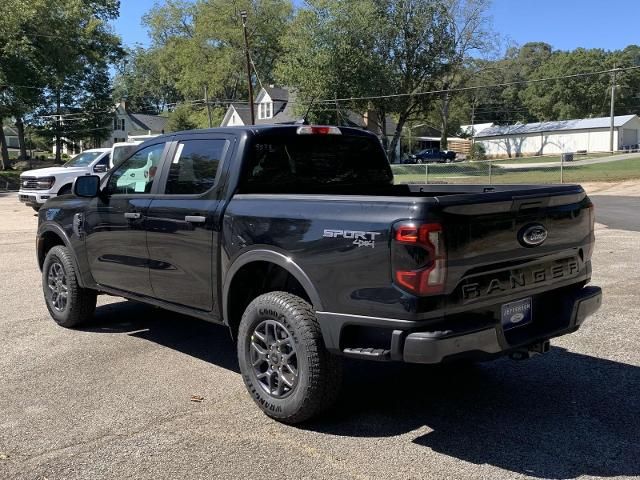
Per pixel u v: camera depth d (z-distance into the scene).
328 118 43.88
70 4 42.59
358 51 42.66
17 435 3.79
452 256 3.32
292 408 3.81
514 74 73.81
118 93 88.06
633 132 67.19
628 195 23.77
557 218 3.88
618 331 5.74
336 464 3.38
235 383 4.65
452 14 45.62
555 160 51.09
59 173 18.28
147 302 5.22
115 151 19.12
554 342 5.49
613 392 4.35
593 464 3.34
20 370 4.95
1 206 22.92
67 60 42.16
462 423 3.90
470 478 3.20
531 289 3.77
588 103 91.75
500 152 74.69
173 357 5.27
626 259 9.45
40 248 6.53
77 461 3.45
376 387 4.58
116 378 4.77
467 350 3.39
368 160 5.33
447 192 5.37
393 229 3.34
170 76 68.69
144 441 3.69
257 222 4.04
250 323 4.06
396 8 44.28
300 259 3.77
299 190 4.74
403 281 3.30
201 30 58.34
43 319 6.57
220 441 3.68
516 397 4.31
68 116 58.09
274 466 3.36
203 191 4.58
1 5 37.44
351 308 3.53
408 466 3.34
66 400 4.34
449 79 48.41
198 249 4.52
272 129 4.60
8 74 38.72
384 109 46.50
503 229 3.56
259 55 60.72
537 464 3.35
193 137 4.82
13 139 91.00
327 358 3.73
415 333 3.31
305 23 42.94
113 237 5.37
